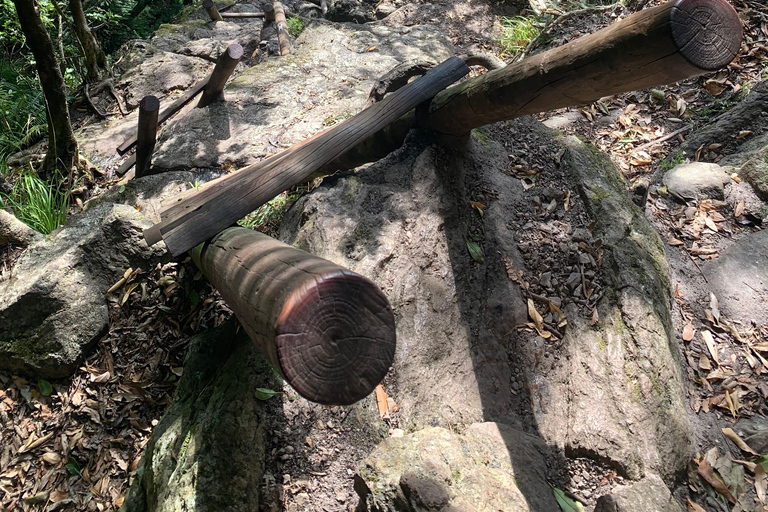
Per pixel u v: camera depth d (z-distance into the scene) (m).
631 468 2.53
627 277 3.11
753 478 2.68
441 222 3.32
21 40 6.91
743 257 3.56
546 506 2.33
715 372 3.07
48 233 4.11
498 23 6.51
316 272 1.73
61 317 3.35
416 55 5.70
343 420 2.68
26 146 5.45
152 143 4.40
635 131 4.47
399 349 2.89
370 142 3.75
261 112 4.98
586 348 2.95
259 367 2.75
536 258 3.34
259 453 2.54
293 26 6.77
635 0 5.36
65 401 3.29
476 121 3.22
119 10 8.77
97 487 3.02
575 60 2.41
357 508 2.40
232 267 2.33
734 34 2.03
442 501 2.12
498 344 3.06
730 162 4.07
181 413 2.86
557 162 3.79
